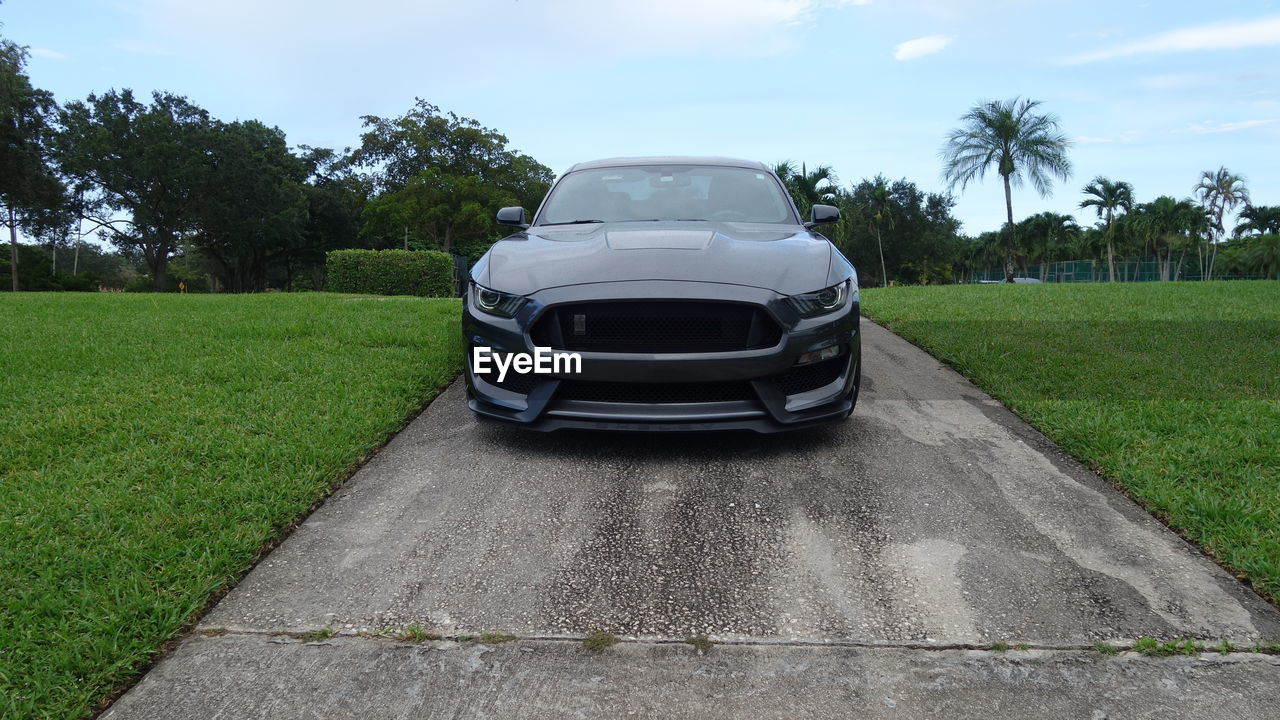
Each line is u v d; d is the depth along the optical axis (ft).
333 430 10.92
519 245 11.74
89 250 314.96
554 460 10.25
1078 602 6.77
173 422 11.26
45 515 8.16
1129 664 5.91
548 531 8.21
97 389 13.16
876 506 8.77
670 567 7.45
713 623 6.52
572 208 13.89
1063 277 210.38
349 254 56.44
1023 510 8.64
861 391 13.92
